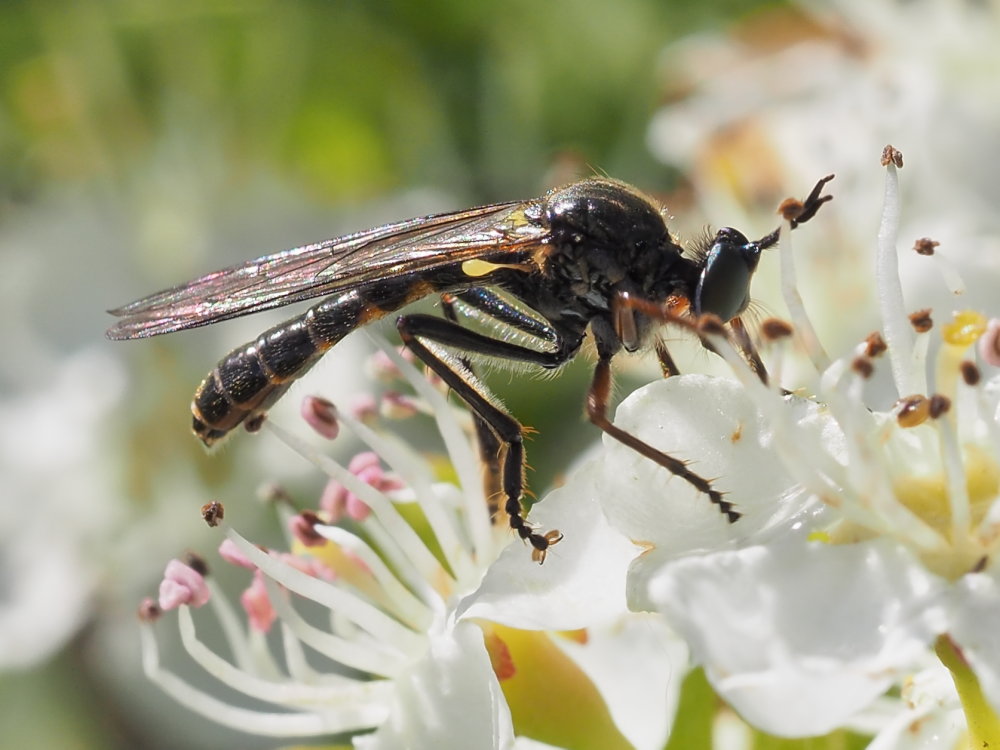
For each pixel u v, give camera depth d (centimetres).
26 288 7
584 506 5
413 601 5
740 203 7
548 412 7
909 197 7
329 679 5
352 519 6
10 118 8
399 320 6
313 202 7
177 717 7
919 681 5
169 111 7
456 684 5
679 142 7
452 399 6
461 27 7
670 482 5
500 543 5
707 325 5
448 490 6
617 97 7
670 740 5
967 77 7
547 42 7
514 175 7
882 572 5
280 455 7
